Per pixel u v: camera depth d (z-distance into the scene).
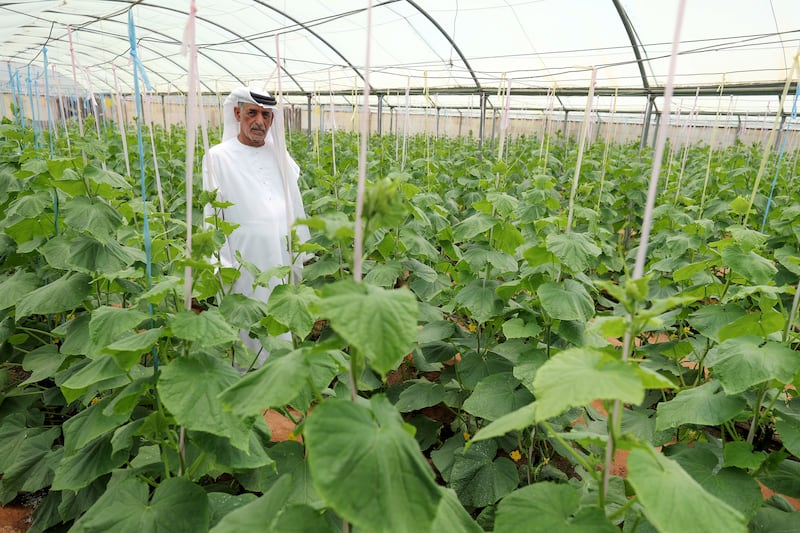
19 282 3.22
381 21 10.94
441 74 13.35
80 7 11.13
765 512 2.18
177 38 15.27
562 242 2.62
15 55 19.33
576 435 1.50
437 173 8.30
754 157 10.54
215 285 2.93
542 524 1.42
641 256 1.46
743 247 2.79
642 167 9.18
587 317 2.48
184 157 9.52
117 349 1.75
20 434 3.18
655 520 1.18
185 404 1.66
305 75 16.50
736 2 7.60
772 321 2.27
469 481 2.97
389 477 1.18
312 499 2.31
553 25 9.45
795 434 2.01
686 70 10.30
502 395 2.86
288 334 4.30
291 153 12.45
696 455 2.19
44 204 3.13
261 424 2.18
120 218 2.60
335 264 3.99
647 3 8.05
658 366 3.60
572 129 24.39
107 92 25.98
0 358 3.65
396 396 4.13
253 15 11.77
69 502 2.73
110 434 2.33
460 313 4.43
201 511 1.79
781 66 9.28
